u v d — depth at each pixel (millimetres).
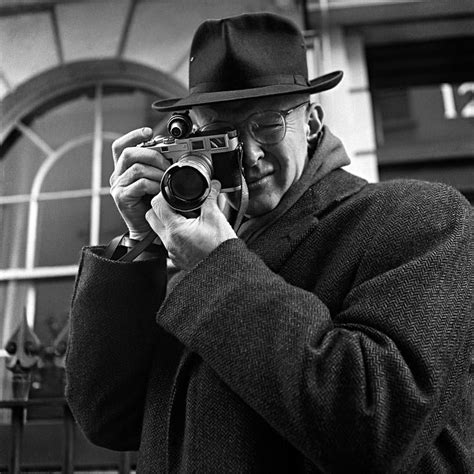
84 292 1337
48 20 3281
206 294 1120
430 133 2979
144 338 1334
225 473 1126
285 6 3104
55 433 2477
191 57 1433
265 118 1304
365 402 1010
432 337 1064
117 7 3273
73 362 1355
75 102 3258
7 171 3162
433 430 1076
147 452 1282
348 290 1210
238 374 1058
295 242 1283
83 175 3127
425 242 1183
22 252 3035
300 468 1156
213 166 1247
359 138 2928
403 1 2957
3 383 2775
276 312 1072
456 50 3086
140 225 1351
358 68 3014
